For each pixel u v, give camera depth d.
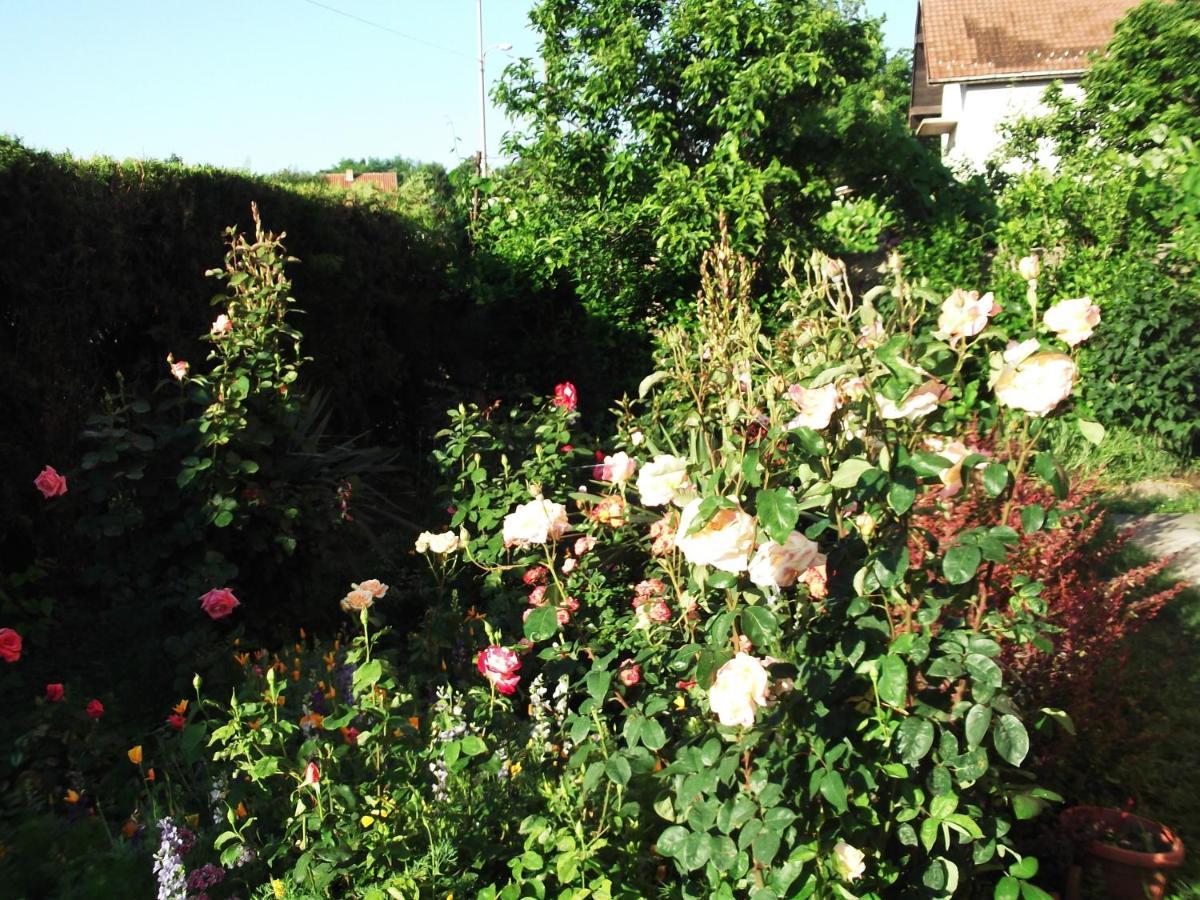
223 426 4.69
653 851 2.91
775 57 8.96
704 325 4.08
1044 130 15.52
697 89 9.20
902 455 2.39
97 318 5.45
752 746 2.45
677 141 9.43
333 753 2.96
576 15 9.47
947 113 25.00
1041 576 4.12
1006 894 2.54
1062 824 3.49
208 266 6.20
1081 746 3.86
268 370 5.04
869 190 10.92
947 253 10.10
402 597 5.15
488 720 3.29
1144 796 3.82
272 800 3.11
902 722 2.47
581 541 3.74
